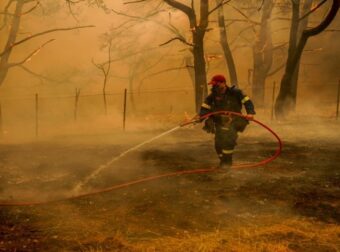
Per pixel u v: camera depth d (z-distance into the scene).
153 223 4.83
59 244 4.29
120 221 4.89
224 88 6.87
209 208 5.32
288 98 14.38
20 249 4.16
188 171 6.93
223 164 7.13
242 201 5.58
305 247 4.23
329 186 6.29
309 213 5.16
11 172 7.20
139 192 5.98
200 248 4.16
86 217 5.02
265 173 7.00
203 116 6.79
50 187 6.30
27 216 5.05
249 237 4.45
